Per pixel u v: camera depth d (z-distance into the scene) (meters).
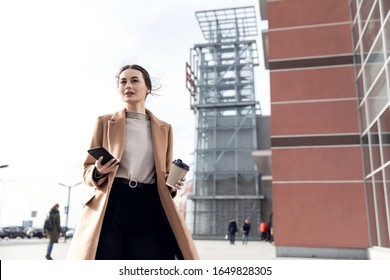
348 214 11.61
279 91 13.09
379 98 9.84
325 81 12.77
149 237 2.21
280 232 11.96
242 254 12.59
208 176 36.19
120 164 2.23
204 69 39.97
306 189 12.12
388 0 8.83
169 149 2.53
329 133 12.35
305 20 13.47
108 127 2.31
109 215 2.13
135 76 2.40
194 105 37.78
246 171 35.72
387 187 9.28
